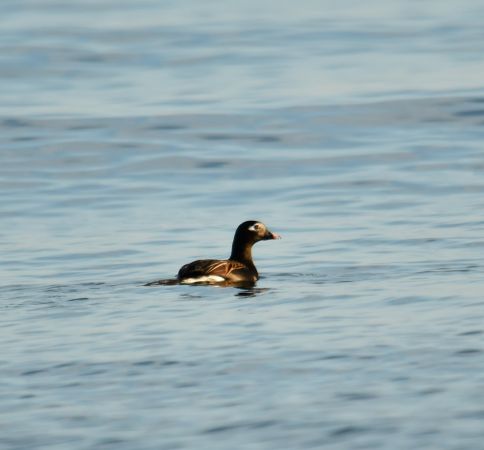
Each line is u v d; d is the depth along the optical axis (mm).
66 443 11141
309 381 12508
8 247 21078
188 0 56219
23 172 27688
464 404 11656
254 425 11383
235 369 12992
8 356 13797
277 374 12773
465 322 14555
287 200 24609
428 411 11523
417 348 13477
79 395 12375
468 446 10688
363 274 18125
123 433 11320
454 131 30453
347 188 25469
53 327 15055
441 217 22500
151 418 11656
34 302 16516
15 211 24172
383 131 30688
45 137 30656
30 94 35781
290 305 15953
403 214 22938
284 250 20359
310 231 21828
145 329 14773
